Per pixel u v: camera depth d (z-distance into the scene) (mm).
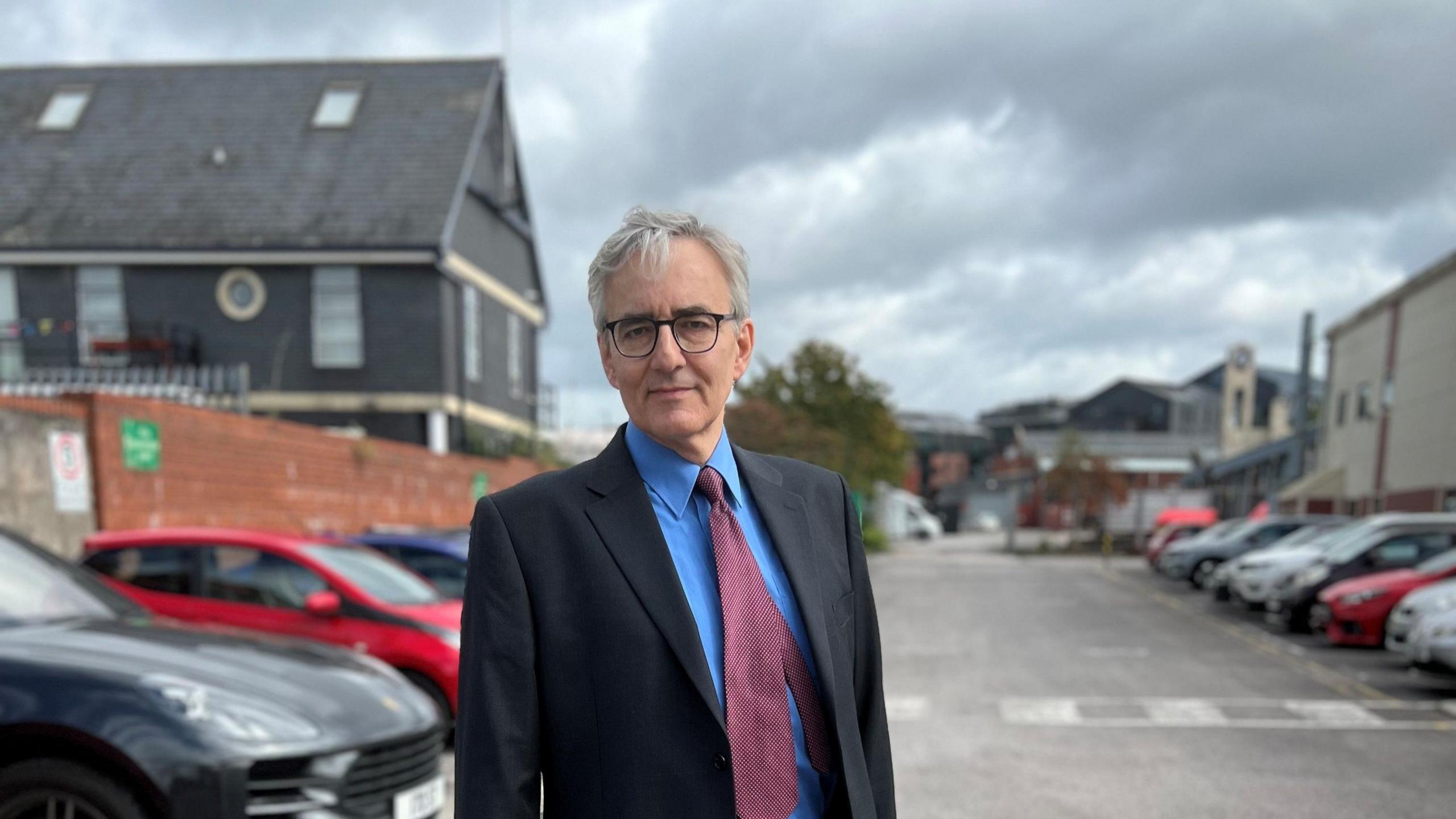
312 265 17953
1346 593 11070
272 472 11359
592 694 1422
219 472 10242
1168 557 20203
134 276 17766
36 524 7621
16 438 7457
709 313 1561
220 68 20344
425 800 3900
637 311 1555
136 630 3805
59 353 17203
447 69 20500
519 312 23281
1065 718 7297
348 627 6070
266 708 3412
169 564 6312
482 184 20703
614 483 1551
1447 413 18297
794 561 1588
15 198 18094
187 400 14055
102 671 3244
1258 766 5879
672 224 1588
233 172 18656
